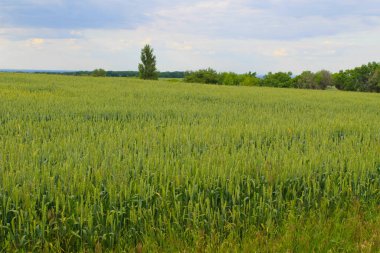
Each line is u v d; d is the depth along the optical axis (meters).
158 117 13.87
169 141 8.77
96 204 5.19
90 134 9.81
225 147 8.34
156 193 5.45
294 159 7.25
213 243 4.88
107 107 15.38
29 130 9.97
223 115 14.81
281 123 12.76
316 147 9.14
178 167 6.22
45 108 14.45
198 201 5.56
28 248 4.63
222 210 5.46
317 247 5.09
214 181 6.03
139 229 5.10
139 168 6.52
